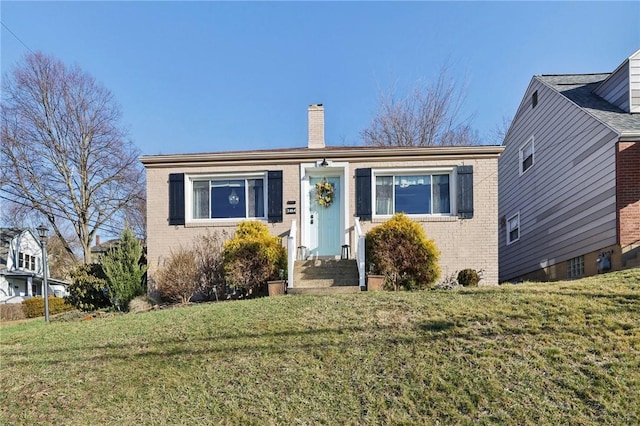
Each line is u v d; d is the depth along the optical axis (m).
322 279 10.64
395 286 10.01
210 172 12.27
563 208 13.10
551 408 4.39
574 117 12.55
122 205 25.61
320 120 13.54
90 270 12.12
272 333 6.52
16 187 23.27
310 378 5.23
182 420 4.68
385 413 4.54
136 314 8.94
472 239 11.55
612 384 4.65
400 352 5.65
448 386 4.85
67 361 6.26
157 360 5.96
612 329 5.79
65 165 24.19
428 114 25.97
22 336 8.05
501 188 18.52
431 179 12.04
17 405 5.20
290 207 12.04
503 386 4.79
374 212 11.94
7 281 26.25
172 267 10.77
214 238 11.65
